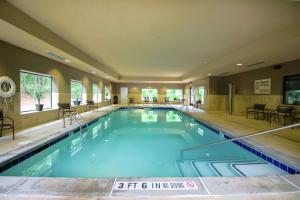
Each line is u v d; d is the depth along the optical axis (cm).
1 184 211
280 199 190
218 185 215
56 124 643
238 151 467
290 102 680
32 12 369
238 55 634
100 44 595
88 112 1066
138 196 191
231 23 407
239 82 1045
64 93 843
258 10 344
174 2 321
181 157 421
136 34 492
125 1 320
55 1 324
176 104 1812
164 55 749
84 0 319
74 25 434
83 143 548
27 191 197
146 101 1850
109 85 1689
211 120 787
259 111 829
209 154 449
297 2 313
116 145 528
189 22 406
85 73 1085
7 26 352
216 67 833
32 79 666
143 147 509
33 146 383
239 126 644
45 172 356
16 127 547
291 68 673
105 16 381
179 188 207
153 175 339
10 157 323
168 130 722
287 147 396
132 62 928
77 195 190
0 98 486
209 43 566
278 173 327
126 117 1045
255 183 220
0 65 479
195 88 1505
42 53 623
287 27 418
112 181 220
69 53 590
